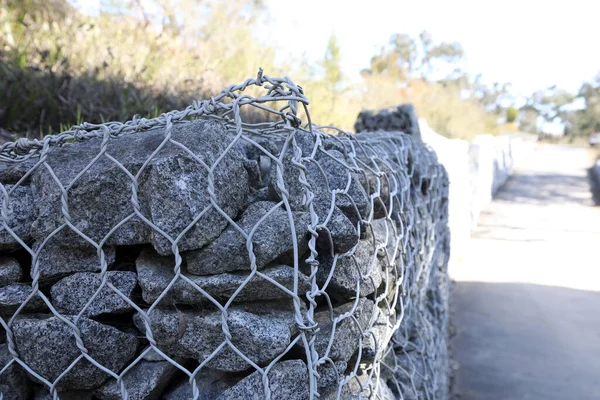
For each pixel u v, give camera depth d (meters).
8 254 1.05
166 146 0.98
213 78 3.73
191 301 0.97
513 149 15.88
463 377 3.13
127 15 4.34
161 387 1.04
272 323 0.98
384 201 1.49
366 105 6.91
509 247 6.29
